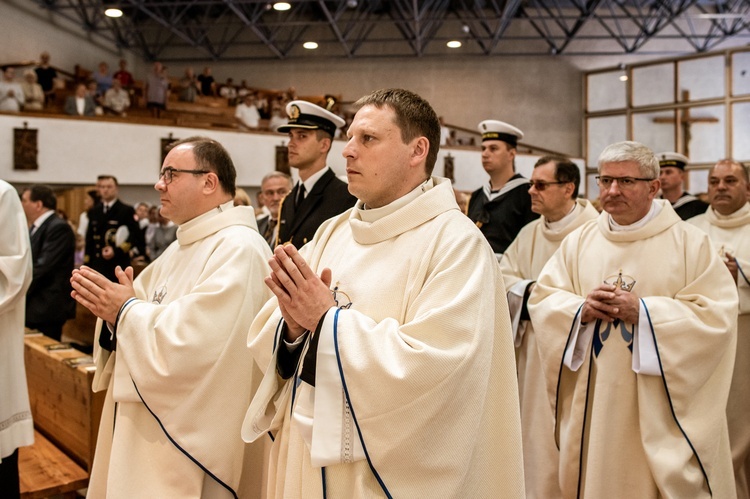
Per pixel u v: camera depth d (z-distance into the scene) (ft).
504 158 13.75
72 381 11.92
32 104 41.16
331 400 5.20
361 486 5.21
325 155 11.68
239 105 49.85
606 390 8.89
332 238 6.68
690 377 8.54
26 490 10.69
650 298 8.77
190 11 60.80
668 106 60.75
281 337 5.93
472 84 63.41
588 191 64.13
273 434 6.84
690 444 8.55
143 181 41.93
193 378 7.44
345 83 63.21
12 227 10.21
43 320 17.76
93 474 8.29
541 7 62.80
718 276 8.91
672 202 16.51
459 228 5.69
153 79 47.60
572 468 9.24
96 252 22.71
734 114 58.03
